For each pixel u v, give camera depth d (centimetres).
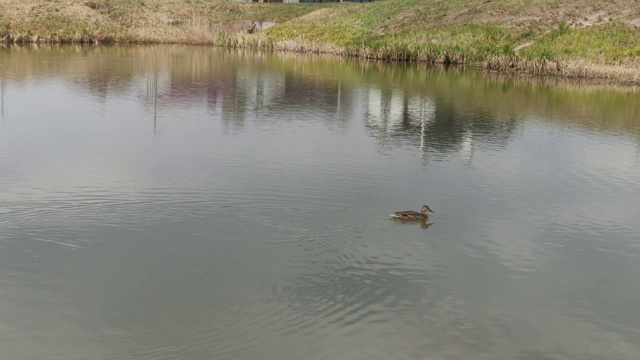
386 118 3397
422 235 1834
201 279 1540
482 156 2689
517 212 2058
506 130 3206
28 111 3241
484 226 1930
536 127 3294
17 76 4366
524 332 1409
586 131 3231
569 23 6475
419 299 1508
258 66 5534
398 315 1440
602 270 1700
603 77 5141
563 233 1916
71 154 2483
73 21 7931
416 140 2923
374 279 1578
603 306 1530
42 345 1293
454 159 2627
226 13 9306
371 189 2192
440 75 5188
